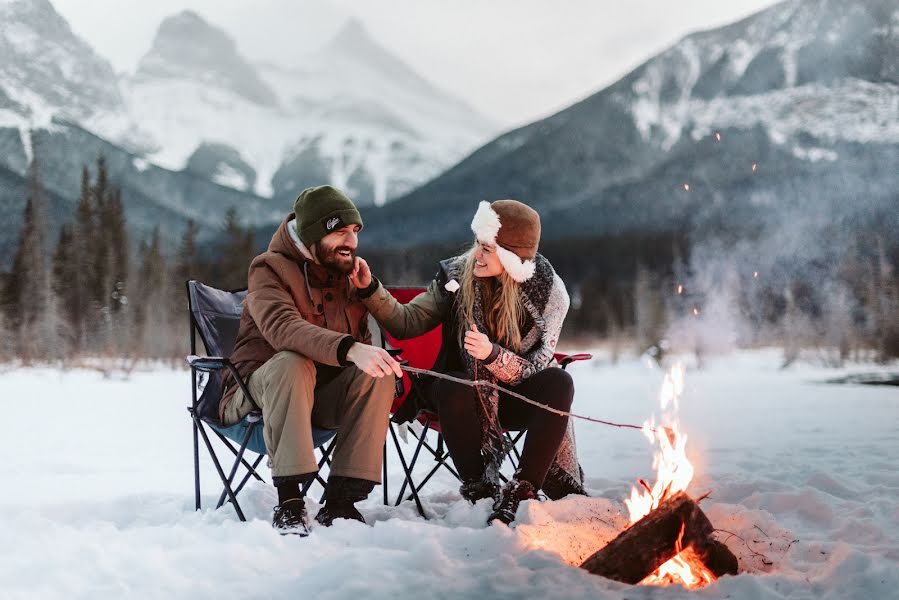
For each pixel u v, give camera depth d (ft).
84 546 7.09
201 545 7.26
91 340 58.08
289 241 8.99
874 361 46.78
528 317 9.16
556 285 9.18
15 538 7.49
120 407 26.16
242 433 8.99
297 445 7.93
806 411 21.86
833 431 17.11
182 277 72.08
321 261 8.88
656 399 27.25
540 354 8.97
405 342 10.57
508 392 8.26
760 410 22.53
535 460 8.24
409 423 9.63
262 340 8.80
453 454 8.77
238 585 6.27
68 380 40.14
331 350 8.01
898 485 10.46
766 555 7.06
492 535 6.97
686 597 5.89
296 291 8.82
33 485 11.76
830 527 8.17
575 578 6.19
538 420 8.36
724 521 7.75
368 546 7.26
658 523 6.36
